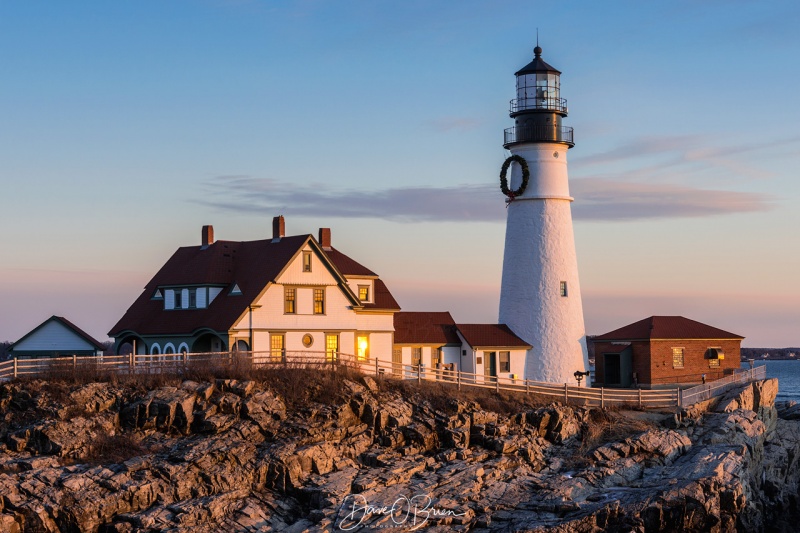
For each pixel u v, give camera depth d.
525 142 73.75
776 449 65.12
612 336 77.94
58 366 50.78
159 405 47.94
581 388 64.69
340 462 48.56
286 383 52.91
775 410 71.56
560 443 55.81
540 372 73.19
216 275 65.94
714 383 67.69
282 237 67.12
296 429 49.19
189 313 66.12
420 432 52.06
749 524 52.91
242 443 47.28
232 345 61.34
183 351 64.62
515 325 74.38
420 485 47.19
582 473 51.25
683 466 53.25
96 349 72.31
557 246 73.62
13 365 50.59
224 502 43.31
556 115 73.94
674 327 77.00
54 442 44.31
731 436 58.69
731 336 77.38
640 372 75.69
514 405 58.16
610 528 45.31
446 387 59.34
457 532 43.34
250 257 67.12
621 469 52.53
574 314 73.94
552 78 73.88
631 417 60.59
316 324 64.69
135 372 52.12
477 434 53.59
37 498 40.22
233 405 49.28
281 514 44.38
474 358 72.00
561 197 73.75
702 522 46.91
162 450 46.22
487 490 48.16
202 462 45.25
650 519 46.28
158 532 40.59
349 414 51.91
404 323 72.81
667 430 58.06
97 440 45.38
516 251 74.56
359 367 58.53
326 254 65.94
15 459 43.22
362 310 68.06
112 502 41.12
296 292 64.06
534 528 43.66
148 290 71.50
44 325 72.12
